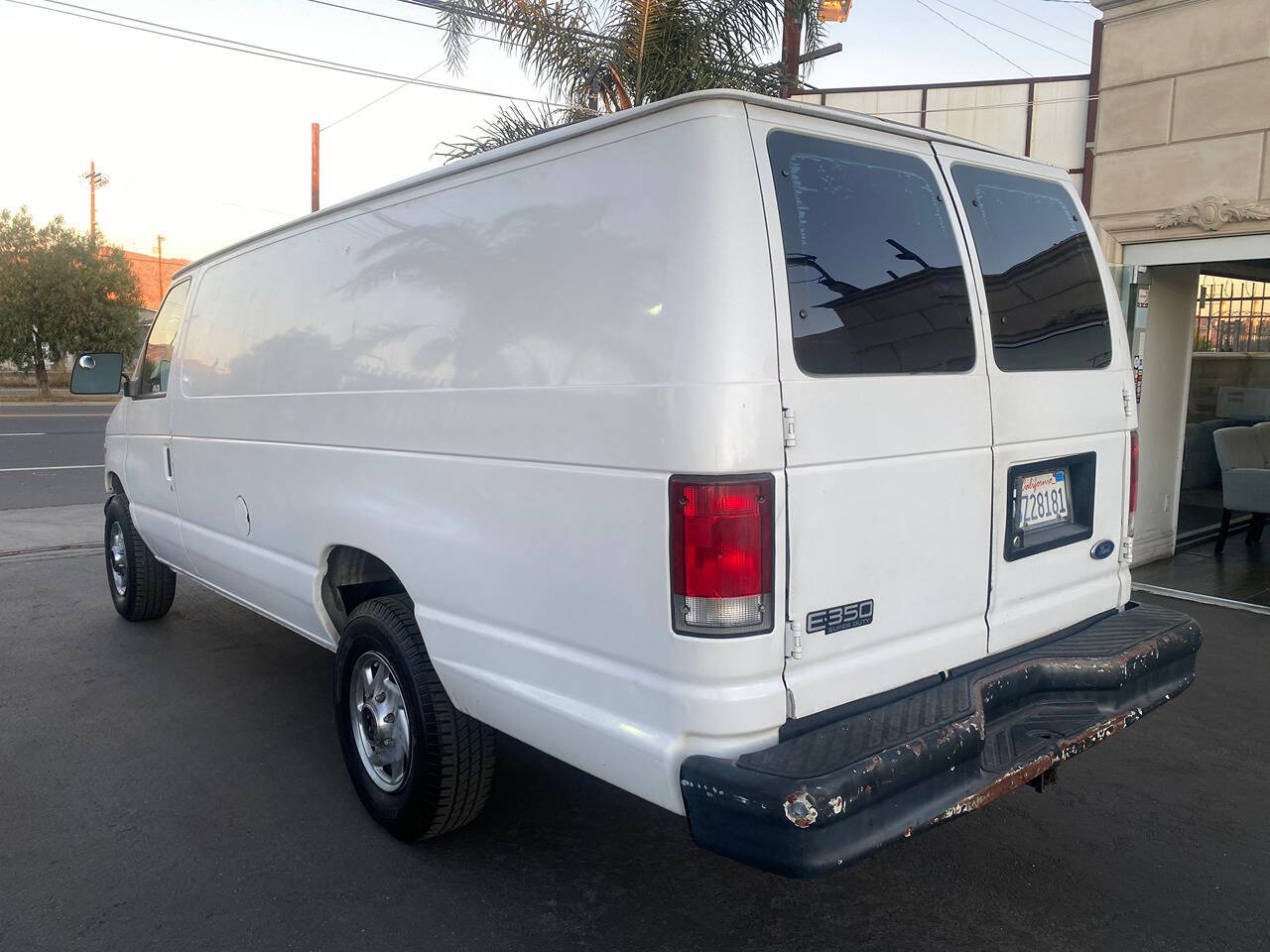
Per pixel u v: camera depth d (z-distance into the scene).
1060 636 3.26
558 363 2.64
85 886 3.22
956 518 2.81
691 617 2.32
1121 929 2.98
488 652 2.93
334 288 3.70
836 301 2.51
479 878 3.29
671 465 2.32
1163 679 3.25
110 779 4.03
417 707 3.24
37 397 32.34
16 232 30.95
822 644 2.47
